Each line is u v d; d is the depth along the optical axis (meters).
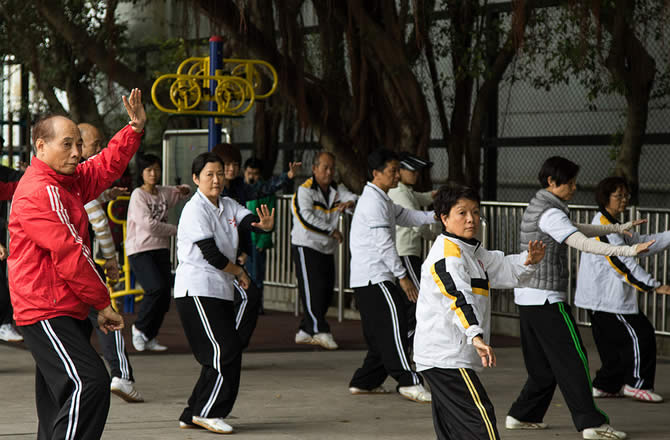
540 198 7.55
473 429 5.85
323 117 14.91
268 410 8.49
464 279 5.83
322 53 15.05
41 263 5.60
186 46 13.58
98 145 8.31
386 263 8.83
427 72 15.24
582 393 7.37
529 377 7.77
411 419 8.18
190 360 10.94
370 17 14.09
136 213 11.13
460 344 5.93
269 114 16.86
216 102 12.05
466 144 14.94
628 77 13.81
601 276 9.07
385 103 14.69
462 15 14.45
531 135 15.93
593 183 15.32
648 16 13.33
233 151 10.05
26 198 5.53
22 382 9.54
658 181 14.84
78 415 5.54
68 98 17.91
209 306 7.49
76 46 15.27
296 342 12.46
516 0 11.88
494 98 16.28
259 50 13.91
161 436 7.44
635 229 11.92
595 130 15.21
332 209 12.04
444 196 6.02
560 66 13.91
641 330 9.00
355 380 9.23
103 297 5.62
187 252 7.55
